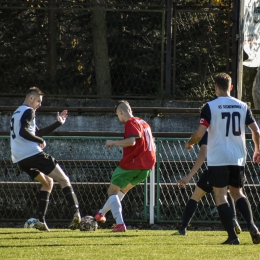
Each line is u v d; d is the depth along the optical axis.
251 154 32.47
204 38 42.78
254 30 38.59
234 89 38.22
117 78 42.66
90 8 39.25
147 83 42.00
